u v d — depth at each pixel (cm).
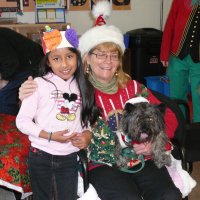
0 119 207
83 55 179
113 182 158
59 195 161
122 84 182
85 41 176
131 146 168
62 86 162
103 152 170
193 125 216
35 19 388
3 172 168
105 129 169
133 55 406
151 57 403
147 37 392
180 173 171
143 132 159
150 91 195
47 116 157
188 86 331
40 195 162
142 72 406
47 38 156
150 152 169
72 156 163
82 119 164
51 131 157
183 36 296
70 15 413
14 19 378
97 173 164
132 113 162
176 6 300
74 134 154
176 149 183
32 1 390
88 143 160
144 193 162
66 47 157
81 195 165
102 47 171
